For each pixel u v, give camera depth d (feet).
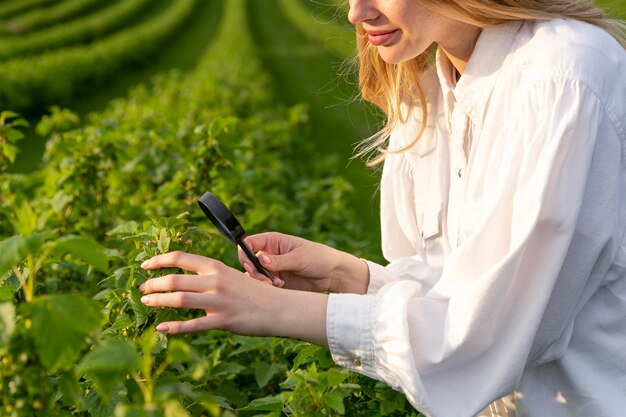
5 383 4.43
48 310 4.05
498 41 5.88
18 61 57.26
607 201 5.38
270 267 6.63
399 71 6.94
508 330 5.30
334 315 5.38
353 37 72.64
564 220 5.16
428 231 6.86
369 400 7.51
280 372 9.33
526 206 5.17
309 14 120.47
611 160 5.37
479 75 5.96
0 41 87.45
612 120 5.35
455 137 6.32
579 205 5.20
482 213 5.58
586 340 5.72
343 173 32.40
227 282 5.28
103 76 66.44
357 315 5.39
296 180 24.94
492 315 5.17
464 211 5.90
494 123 5.77
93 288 10.85
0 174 13.15
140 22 126.93
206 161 11.95
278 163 23.52
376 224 25.48
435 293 5.53
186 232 6.91
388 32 5.93
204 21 130.31
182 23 120.78
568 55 5.42
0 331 4.05
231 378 9.12
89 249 4.25
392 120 7.20
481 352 5.30
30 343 4.27
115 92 64.18
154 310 6.53
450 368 5.36
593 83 5.33
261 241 6.86
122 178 15.30
